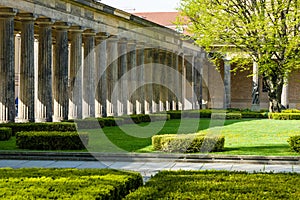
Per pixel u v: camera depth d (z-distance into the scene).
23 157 37.91
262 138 50.62
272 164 35.59
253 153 38.09
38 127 50.81
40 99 59.34
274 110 82.62
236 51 83.56
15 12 52.62
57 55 62.88
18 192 17.94
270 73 78.69
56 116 63.22
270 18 73.12
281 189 18.91
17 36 86.19
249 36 74.81
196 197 17.31
